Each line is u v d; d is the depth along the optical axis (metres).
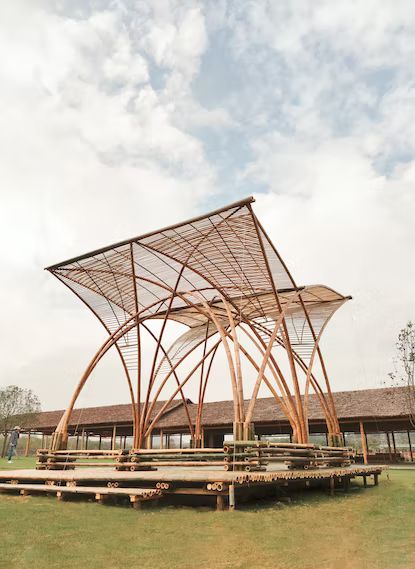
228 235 13.35
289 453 11.93
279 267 15.38
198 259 15.03
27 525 6.76
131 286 17.23
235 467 10.10
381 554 5.41
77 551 5.39
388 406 29.22
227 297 17.42
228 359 12.16
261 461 10.45
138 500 8.35
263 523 7.18
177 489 8.79
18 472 11.54
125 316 18.48
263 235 13.20
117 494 8.63
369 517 7.96
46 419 42.56
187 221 12.64
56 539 5.95
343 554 5.39
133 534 6.29
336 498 10.90
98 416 39.09
